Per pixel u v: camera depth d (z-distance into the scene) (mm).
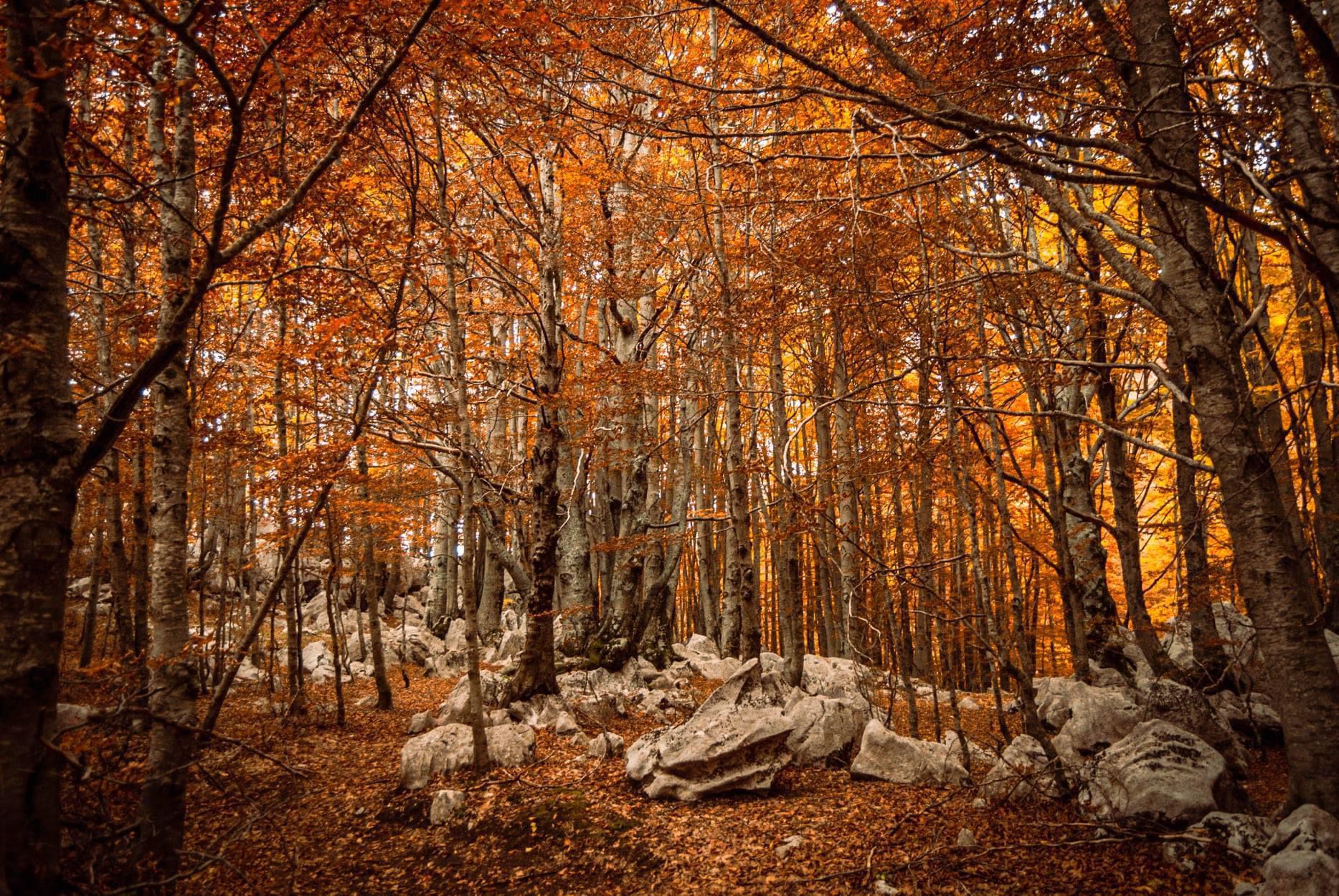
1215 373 4613
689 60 8328
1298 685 4297
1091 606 11086
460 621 22672
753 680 8602
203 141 7020
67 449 3160
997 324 8352
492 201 12297
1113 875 4707
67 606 16797
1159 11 4449
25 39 3074
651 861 6031
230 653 8156
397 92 5949
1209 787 5234
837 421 12008
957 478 6676
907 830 5961
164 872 5062
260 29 4801
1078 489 11211
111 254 10859
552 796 7461
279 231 6602
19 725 2875
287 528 9930
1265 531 4402
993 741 9547
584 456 13625
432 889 6188
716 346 11570
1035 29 4848
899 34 5434
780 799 7125
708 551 21172
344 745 9992
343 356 7590
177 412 5844
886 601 8758
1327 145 4418
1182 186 3154
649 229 11438
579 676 12805
